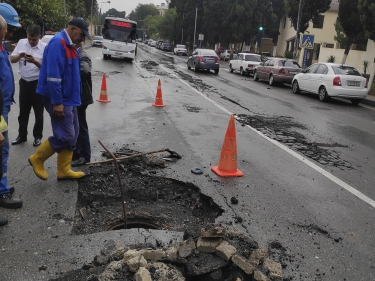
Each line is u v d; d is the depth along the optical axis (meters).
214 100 13.65
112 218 4.52
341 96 14.98
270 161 6.78
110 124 8.73
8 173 5.30
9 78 4.56
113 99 12.24
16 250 3.53
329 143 8.46
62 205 4.48
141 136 7.83
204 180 5.57
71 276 3.11
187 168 6.05
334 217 4.66
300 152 7.54
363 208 5.00
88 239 3.79
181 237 3.89
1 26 4.08
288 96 16.64
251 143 7.95
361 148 8.23
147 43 108.44
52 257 3.46
